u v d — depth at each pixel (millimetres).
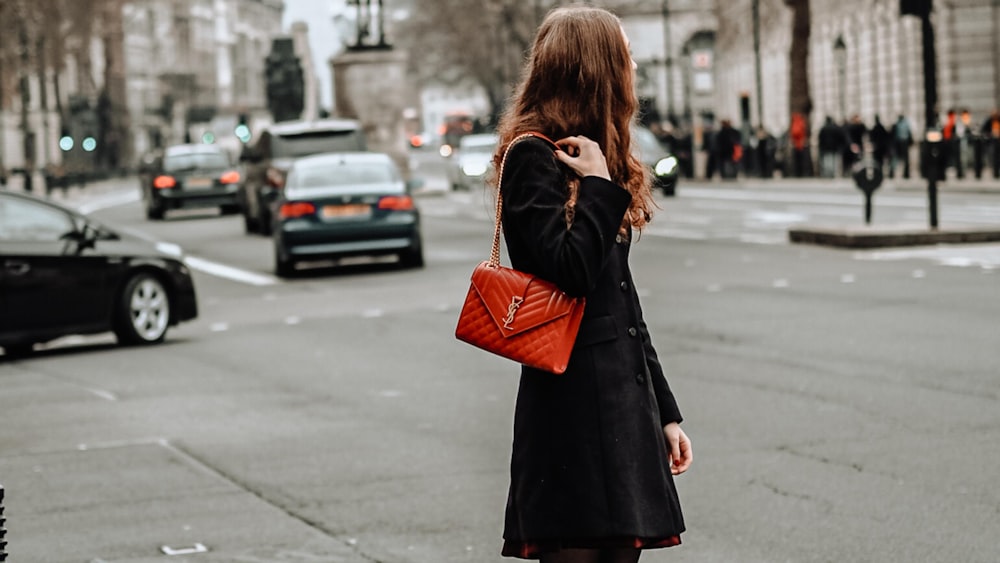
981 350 12438
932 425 9539
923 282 17688
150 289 16359
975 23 52281
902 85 59875
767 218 31047
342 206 23516
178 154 44625
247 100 185250
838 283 18125
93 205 57625
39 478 9172
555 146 4016
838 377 11469
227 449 9852
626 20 112938
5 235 15391
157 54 140000
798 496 7883
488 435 9961
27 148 72062
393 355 14164
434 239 30109
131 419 11188
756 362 12414
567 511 3986
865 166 23875
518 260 4066
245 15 186375
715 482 8289
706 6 124062
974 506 7523
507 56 109438
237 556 7203
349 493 8422
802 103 52562
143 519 8016
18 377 14000
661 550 6988
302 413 11125
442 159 106125
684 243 25688
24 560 7234
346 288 21438
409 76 122375
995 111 45750
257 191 33531
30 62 77688
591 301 4051
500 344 3973
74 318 15797
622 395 4027
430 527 7613
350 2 54938
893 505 7609
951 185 38062
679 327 14836
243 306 19641
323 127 33125
